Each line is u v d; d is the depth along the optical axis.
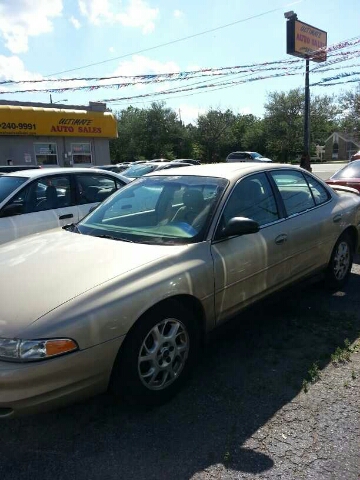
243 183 3.64
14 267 2.89
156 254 2.93
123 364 2.59
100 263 2.82
